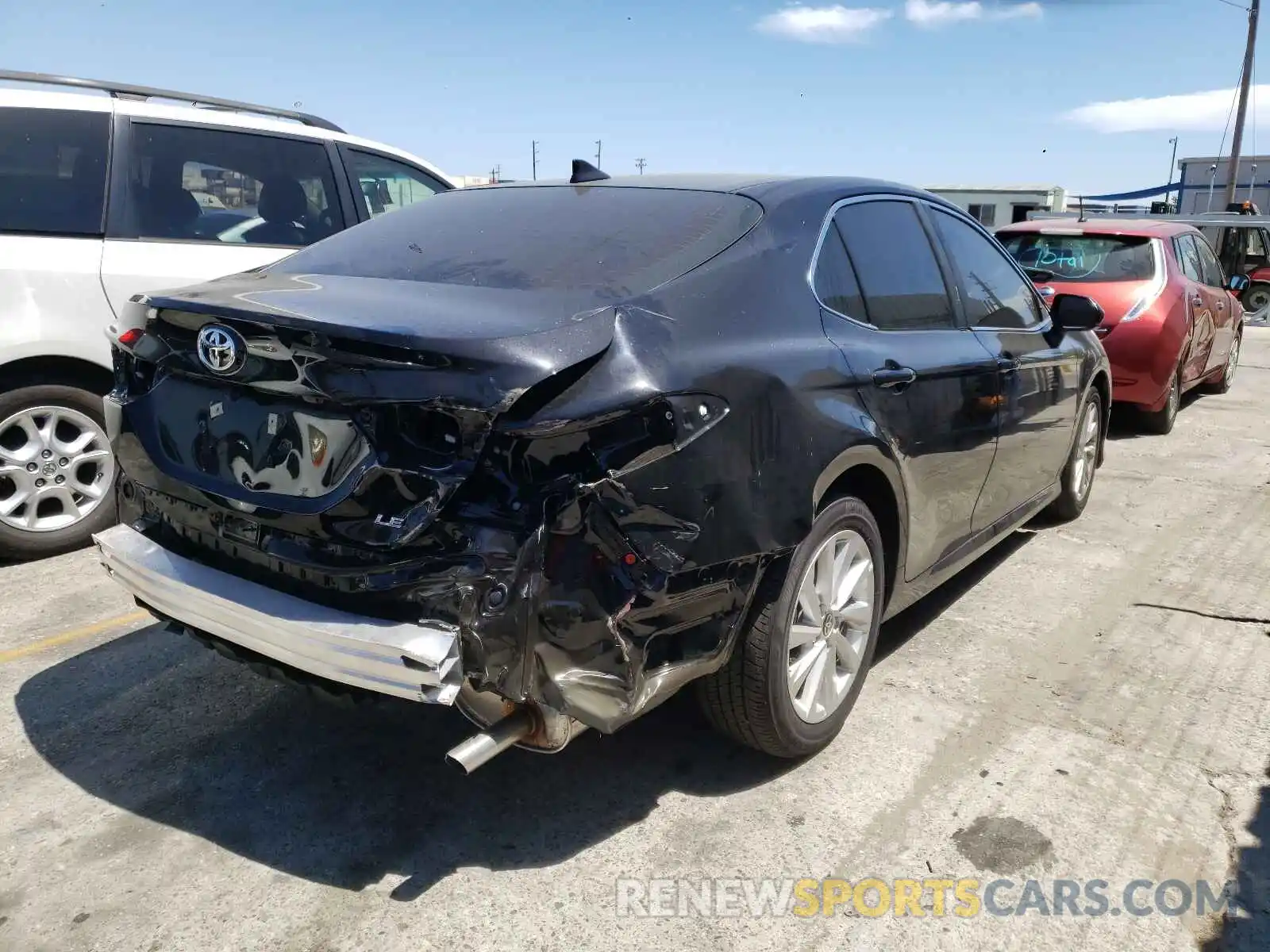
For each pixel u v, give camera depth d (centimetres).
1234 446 787
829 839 278
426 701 222
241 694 352
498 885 258
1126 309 780
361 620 233
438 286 275
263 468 254
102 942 237
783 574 278
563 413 224
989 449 393
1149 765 316
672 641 249
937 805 294
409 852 271
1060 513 558
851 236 339
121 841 273
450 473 225
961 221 426
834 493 302
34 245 458
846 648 317
